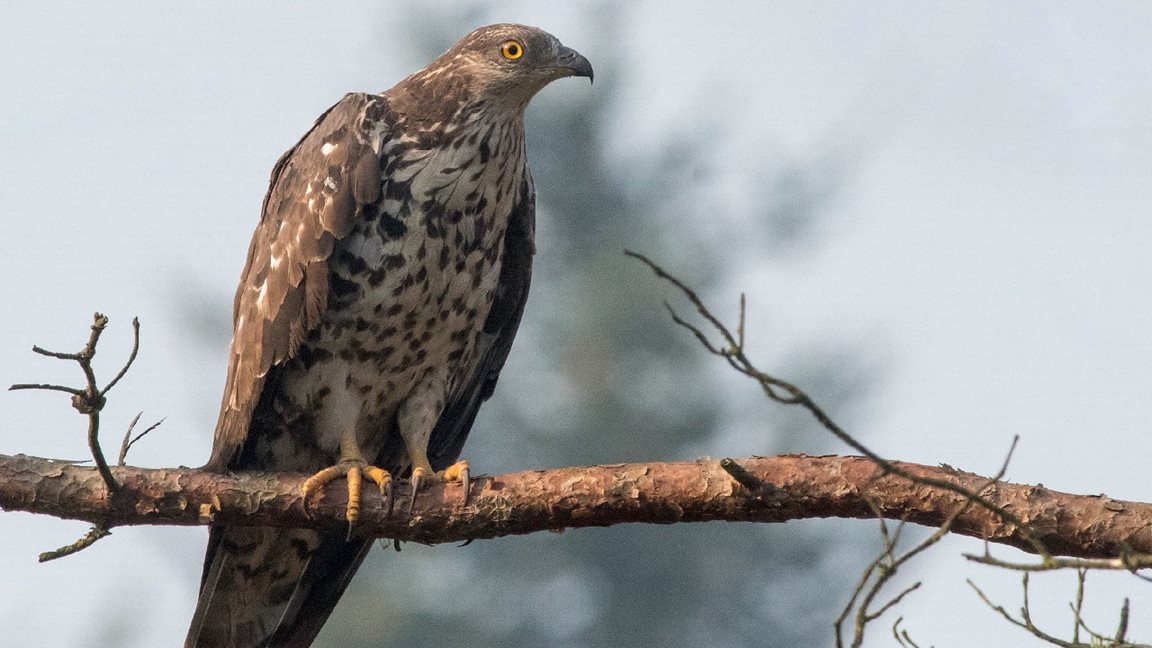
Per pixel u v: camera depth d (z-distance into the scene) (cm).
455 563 3250
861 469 870
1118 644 741
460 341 1196
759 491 880
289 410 1172
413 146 1156
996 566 678
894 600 709
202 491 952
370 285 1142
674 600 3209
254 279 1170
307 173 1161
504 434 3459
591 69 1188
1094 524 830
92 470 932
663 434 3444
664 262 3753
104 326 830
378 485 989
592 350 3522
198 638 1192
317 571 1182
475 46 1183
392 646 3103
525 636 3172
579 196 3897
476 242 1170
